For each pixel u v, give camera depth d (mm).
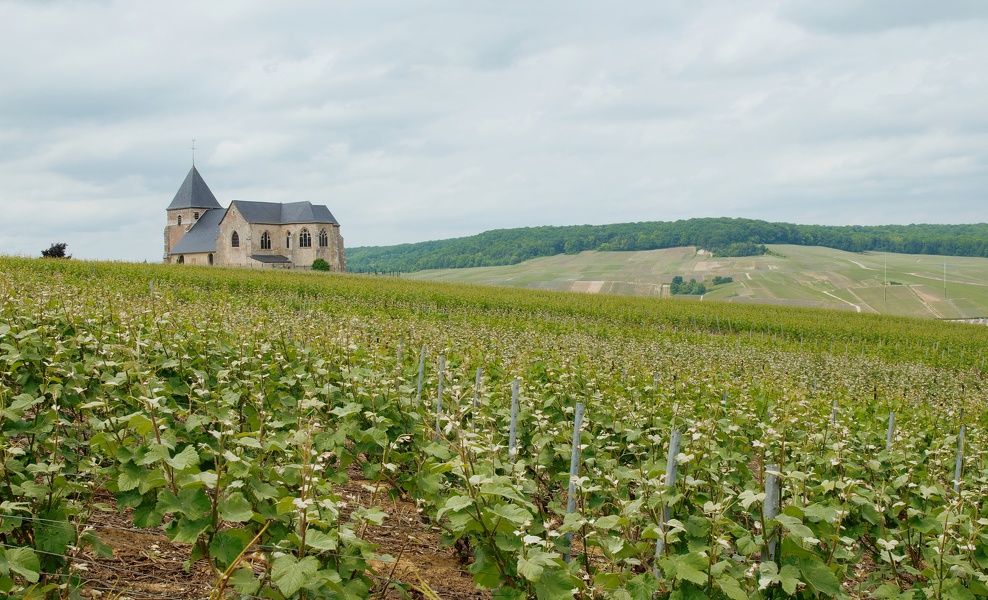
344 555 4383
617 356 16781
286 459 5562
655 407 8750
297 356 8953
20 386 6973
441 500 5773
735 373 19375
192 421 5574
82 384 6352
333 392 7430
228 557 4305
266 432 6129
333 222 101500
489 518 4438
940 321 61281
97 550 4770
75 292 14898
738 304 63656
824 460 7191
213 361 8625
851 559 5691
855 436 8797
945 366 31375
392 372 8039
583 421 7270
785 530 4574
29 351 7121
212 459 5527
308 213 98125
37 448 6020
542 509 6984
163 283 35500
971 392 19281
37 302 9828
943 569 5363
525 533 4422
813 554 4395
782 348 32094
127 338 8188
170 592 5262
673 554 4359
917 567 6559
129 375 6535
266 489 4859
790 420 8305
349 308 28547
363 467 6430
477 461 5559
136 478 4535
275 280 43750
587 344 19469
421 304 40375
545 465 6902
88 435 6559
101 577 5270
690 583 4223
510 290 57688
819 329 43812
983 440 9109
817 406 10211
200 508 4332
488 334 20172
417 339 14117
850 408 11562
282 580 3814
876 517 5941
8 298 9844
